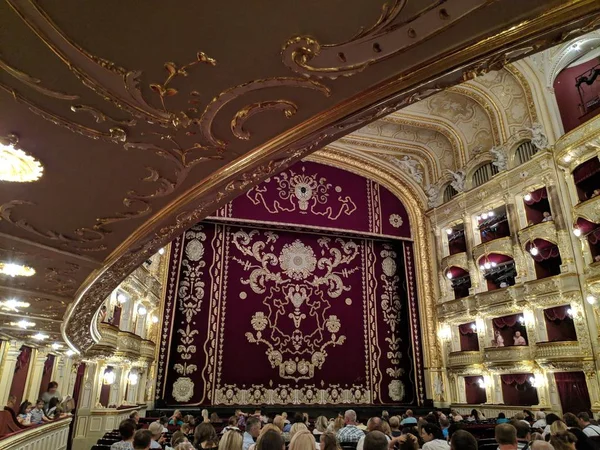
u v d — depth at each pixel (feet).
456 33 9.18
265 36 9.09
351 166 66.64
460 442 10.52
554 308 48.01
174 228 18.44
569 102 51.21
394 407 57.00
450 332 59.93
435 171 66.85
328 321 60.90
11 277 21.76
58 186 14.38
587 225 44.80
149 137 12.32
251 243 61.46
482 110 59.41
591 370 41.65
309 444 9.61
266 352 57.41
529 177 51.08
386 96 10.94
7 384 32.37
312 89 10.71
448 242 64.28
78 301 25.34
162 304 54.85
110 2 8.09
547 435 21.36
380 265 66.03
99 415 40.32
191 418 33.50
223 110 11.38
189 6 8.27
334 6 8.38
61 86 10.10
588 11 8.54
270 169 14.44
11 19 8.25
